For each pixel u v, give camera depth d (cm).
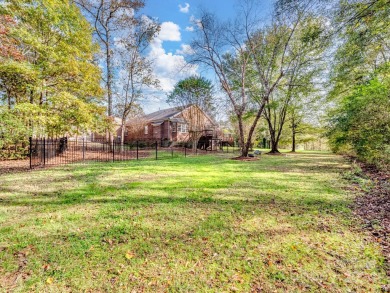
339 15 561
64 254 246
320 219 349
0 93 1032
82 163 1017
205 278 209
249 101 1758
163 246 265
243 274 214
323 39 637
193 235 293
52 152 1172
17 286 195
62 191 507
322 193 502
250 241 277
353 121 803
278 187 559
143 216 357
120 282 202
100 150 1784
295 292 191
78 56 1173
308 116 1950
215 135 2369
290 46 1415
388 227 315
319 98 1672
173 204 417
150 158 1316
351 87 1152
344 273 215
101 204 416
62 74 1098
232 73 1694
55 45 1104
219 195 482
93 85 1230
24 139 993
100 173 745
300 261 235
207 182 611
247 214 368
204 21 1328
